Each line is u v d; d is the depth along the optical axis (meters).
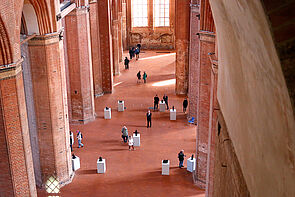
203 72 15.23
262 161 3.10
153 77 31.41
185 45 26.03
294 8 2.20
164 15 38.78
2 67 11.01
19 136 11.96
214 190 7.45
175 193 15.91
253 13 2.72
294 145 2.19
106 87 27.73
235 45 4.13
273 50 2.32
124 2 37.91
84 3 21.00
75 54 21.58
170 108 25.05
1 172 12.11
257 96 3.19
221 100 6.33
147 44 39.84
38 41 14.87
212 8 5.62
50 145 16.06
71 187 16.50
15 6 11.18
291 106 2.14
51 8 14.78
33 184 12.95
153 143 20.31
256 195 3.39
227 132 5.58
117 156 18.98
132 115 24.05
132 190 16.12
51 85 15.46
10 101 11.50
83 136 21.20
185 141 20.59
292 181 2.28
